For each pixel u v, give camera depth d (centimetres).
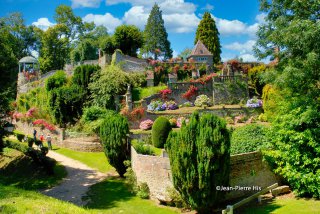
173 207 1717
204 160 1495
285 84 1781
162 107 3762
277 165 1803
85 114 3409
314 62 1611
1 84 2541
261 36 1969
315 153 1575
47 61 7050
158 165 1816
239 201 1634
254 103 3747
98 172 2528
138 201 1838
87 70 3856
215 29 6869
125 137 2284
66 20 7544
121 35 5059
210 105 3972
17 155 2928
